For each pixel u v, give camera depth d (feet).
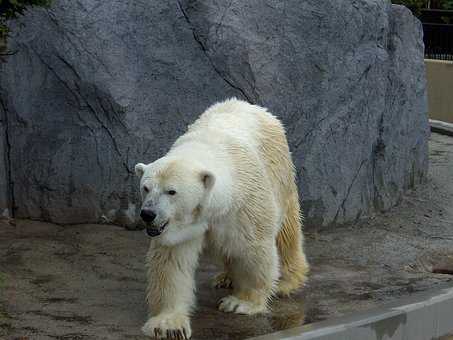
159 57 37.81
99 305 28.53
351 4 41.55
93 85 36.81
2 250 33.83
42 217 38.06
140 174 25.63
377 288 32.37
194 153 25.86
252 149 27.91
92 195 37.58
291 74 39.55
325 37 40.45
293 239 30.83
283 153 30.22
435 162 55.06
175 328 25.43
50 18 36.81
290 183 30.68
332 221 40.78
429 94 76.13
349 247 37.99
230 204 26.07
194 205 24.57
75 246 35.04
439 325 30.04
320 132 40.27
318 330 25.84
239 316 28.12
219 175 25.55
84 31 36.81
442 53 80.64
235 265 28.12
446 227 42.01
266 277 28.04
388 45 45.42
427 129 49.42
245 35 38.81
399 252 37.45
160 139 37.86
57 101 37.40
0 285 29.81
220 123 28.45
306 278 31.91
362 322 26.94
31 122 37.55
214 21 38.47
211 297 30.27
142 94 37.42
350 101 41.50
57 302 28.60
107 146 37.29
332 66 40.65
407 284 33.01
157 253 26.12
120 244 35.63
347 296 31.22
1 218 37.81
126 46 37.32
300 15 39.93
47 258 33.24
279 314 28.73
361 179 42.27
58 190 37.63
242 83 38.91
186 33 38.27
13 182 38.09
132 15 37.58
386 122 44.27
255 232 27.12
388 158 44.39
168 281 26.08
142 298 29.50
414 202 45.98
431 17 88.94
